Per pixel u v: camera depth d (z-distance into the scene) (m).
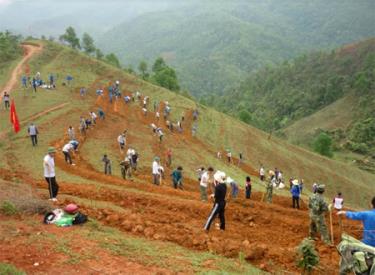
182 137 52.88
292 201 24.16
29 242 8.30
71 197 14.37
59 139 31.91
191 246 9.93
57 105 44.84
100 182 21.22
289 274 8.91
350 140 135.00
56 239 8.70
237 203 18.03
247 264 9.12
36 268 7.17
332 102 186.12
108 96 61.47
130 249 8.70
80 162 28.17
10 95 46.19
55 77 64.75
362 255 7.25
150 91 73.94
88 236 9.27
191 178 34.28
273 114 194.12
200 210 14.36
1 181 14.61
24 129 32.84
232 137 63.56
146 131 46.81
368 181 73.31
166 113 60.16
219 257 9.26
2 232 8.79
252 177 44.81
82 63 78.25
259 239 11.89
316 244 11.51
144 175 28.50
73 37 100.56
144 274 7.37
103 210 12.16
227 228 12.62
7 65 67.94
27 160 24.28
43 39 89.94
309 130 160.00
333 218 16.00
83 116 42.94
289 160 64.00
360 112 159.25
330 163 73.44
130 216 11.66
